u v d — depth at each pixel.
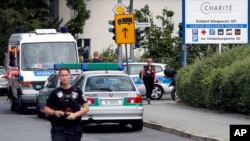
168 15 70.06
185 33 47.41
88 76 31.12
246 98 34.12
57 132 17.38
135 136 29.78
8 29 76.81
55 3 85.94
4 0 78.56
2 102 57.06
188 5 47.38
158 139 28.41
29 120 38.25
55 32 44.56
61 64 38.03
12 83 45.78
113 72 32.19
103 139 28.86
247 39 47.53
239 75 34.81
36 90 42.44
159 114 37.25
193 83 41.06
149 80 46.62
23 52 43.28
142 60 67.81
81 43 88.38
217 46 52.91
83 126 32.66
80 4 82.56
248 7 47.44
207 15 47.41
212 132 28.05
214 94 37.47
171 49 67.19
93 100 30.28
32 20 78.25
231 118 33.75
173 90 50.53
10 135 30.41
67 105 17.50
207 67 40.03
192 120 33.34
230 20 47.53
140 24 51.38
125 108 30.56
